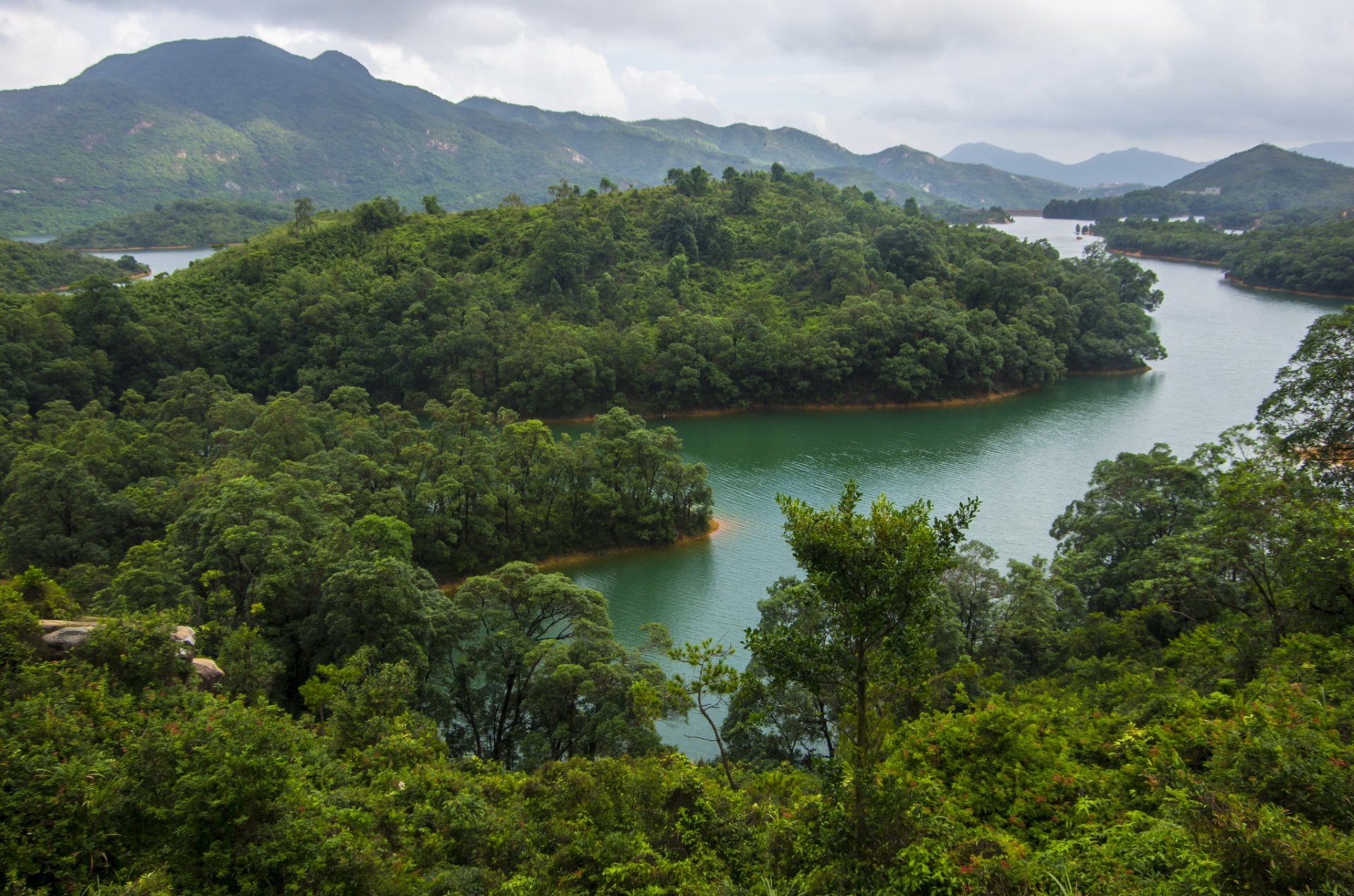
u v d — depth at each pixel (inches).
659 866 743.7
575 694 1339.8
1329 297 7180.1
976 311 5049.2
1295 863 482.9
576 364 4338.1
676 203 5885.8
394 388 4699.8
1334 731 677.3
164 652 942.4
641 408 4554.6
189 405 3548.2
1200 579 1434.5
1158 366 5265.8
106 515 2194.9
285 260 5403.5
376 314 4847.4
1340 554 1006.4
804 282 5541.3
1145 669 1242.6
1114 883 555.8
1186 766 729.6
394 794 890.7
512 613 1651.1
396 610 1472.7
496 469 2682.1
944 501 3034.0
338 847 684.7
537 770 1140.5
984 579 1679.4
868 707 686.5
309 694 1200.8
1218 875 507.8
